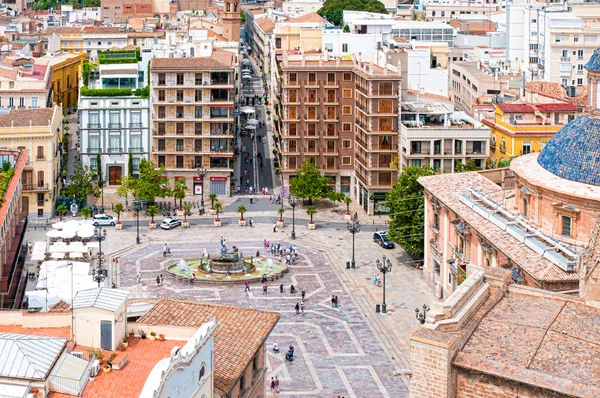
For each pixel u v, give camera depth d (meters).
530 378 79.56
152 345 101.00
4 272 166.38
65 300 150.00
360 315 187.62
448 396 81.56
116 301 99.56
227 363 105.94
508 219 165.38
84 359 93.81
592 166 150.50
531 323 89.44
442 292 194.12
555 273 137.75
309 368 161.62
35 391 86.19
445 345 81.00
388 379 157.62
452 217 185.62
